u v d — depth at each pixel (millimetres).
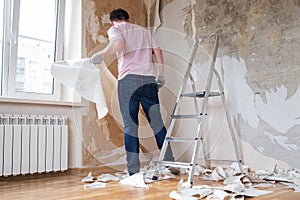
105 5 3367
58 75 2707
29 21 2990
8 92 2801
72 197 1901
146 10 3789
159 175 2549
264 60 2799
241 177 2330
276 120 2699
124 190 2100
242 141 2902
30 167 2635
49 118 2797
